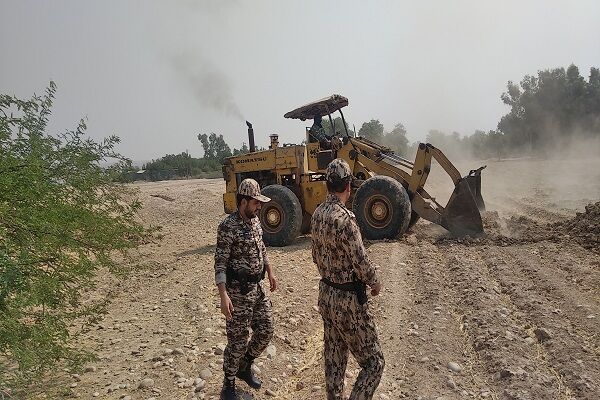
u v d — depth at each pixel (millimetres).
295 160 11742
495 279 7613
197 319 6508
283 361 5195
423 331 5750
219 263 4309
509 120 58844
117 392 4652
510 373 4551
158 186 34906
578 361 4680
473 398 4328
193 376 4930
